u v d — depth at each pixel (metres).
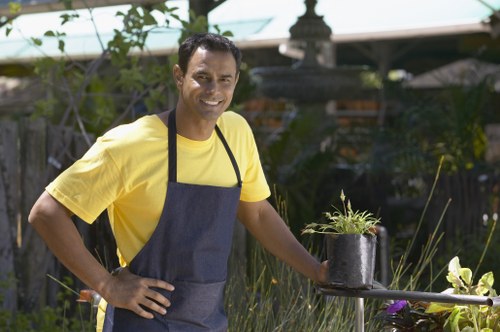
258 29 10.48
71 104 5.62
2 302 5.28
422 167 9.48
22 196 5.53
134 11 5.40
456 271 2.96
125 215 2.70
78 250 2.63
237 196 2.79
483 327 2.85
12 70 13.10
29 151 5.55
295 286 4.18
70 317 5.56
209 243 2.71
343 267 2.62
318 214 9.14
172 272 2.68
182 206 2.67
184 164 2.69
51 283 5.59
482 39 12.99
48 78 5.77
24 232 5.53
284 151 9.25
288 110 13.61
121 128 2.70
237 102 9.85
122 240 2.73
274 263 4.41
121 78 5.64
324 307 3.91
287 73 9.92
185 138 2.70
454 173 8.77
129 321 2.67
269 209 3.05
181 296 2.68
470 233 8.09
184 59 2.66
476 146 10.29
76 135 5.71
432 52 16.17
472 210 8.15
